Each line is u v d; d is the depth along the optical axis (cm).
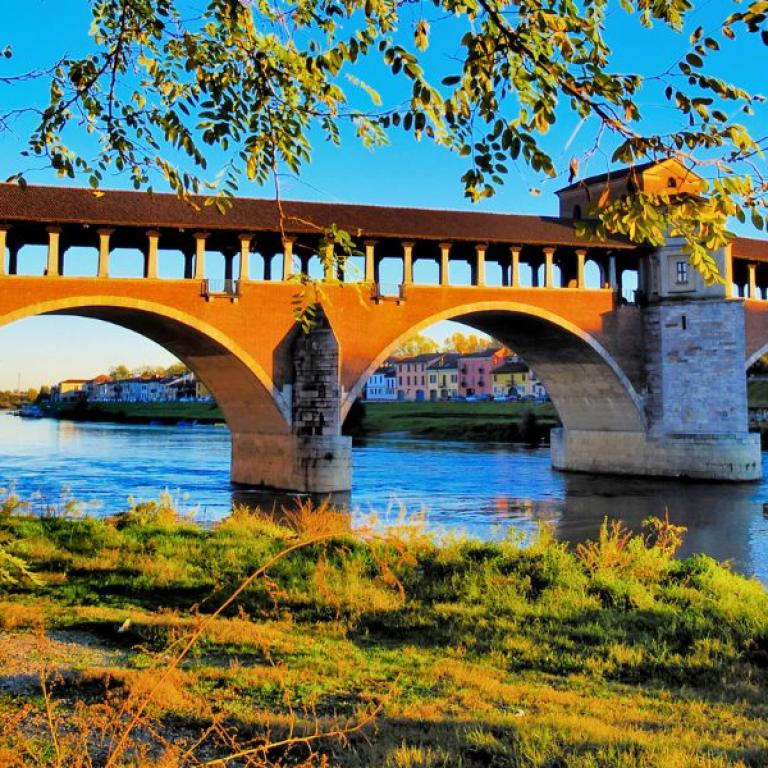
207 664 870
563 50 472
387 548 1445
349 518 1936
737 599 1264
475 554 1477
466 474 4719
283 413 3722
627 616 1132
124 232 3553
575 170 482
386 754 616
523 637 1026
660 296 4462
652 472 4475
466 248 4175
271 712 724
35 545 1534
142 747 571
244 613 1120
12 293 3203
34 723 664
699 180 484
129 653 905
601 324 4378
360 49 547
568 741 663
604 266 4572
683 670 930
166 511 2025
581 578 1295
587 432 4841
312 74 605
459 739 662
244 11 625
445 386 14975
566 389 4847
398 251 4262
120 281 3381
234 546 1597
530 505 3506
